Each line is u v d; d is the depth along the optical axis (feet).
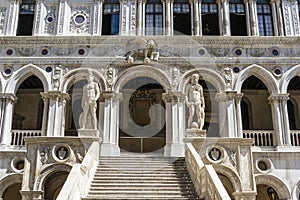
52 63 82.23
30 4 88.63
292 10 86.12
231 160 67.00
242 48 83.25
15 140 80.18
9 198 85.61
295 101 97.30
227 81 81.30
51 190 68.59
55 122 78.23
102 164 63.72
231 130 77.87
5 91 80.43
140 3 86.58
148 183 57.31
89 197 50.96
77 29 85.56
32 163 65.36
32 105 99.25
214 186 46.62
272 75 81.61
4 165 75.56
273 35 85.66
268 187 86.74
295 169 75.41
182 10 88.02
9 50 83.15
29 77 90.89
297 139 79.10
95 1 86.94
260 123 97.60
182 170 62.08
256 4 87.97
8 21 85.71
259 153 76.07
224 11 86.07
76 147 66.28
